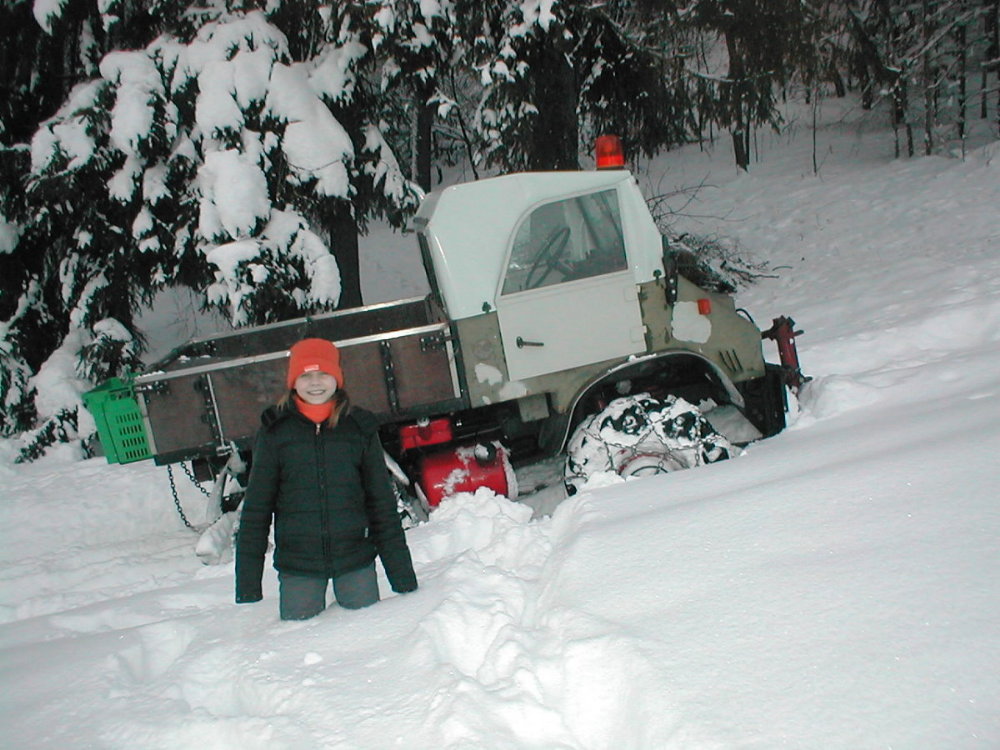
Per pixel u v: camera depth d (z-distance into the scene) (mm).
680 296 4855
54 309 9875
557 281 4746
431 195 5457
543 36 8984
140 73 8094
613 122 10930
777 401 4938
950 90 15906
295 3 8609
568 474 4699
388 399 4680
